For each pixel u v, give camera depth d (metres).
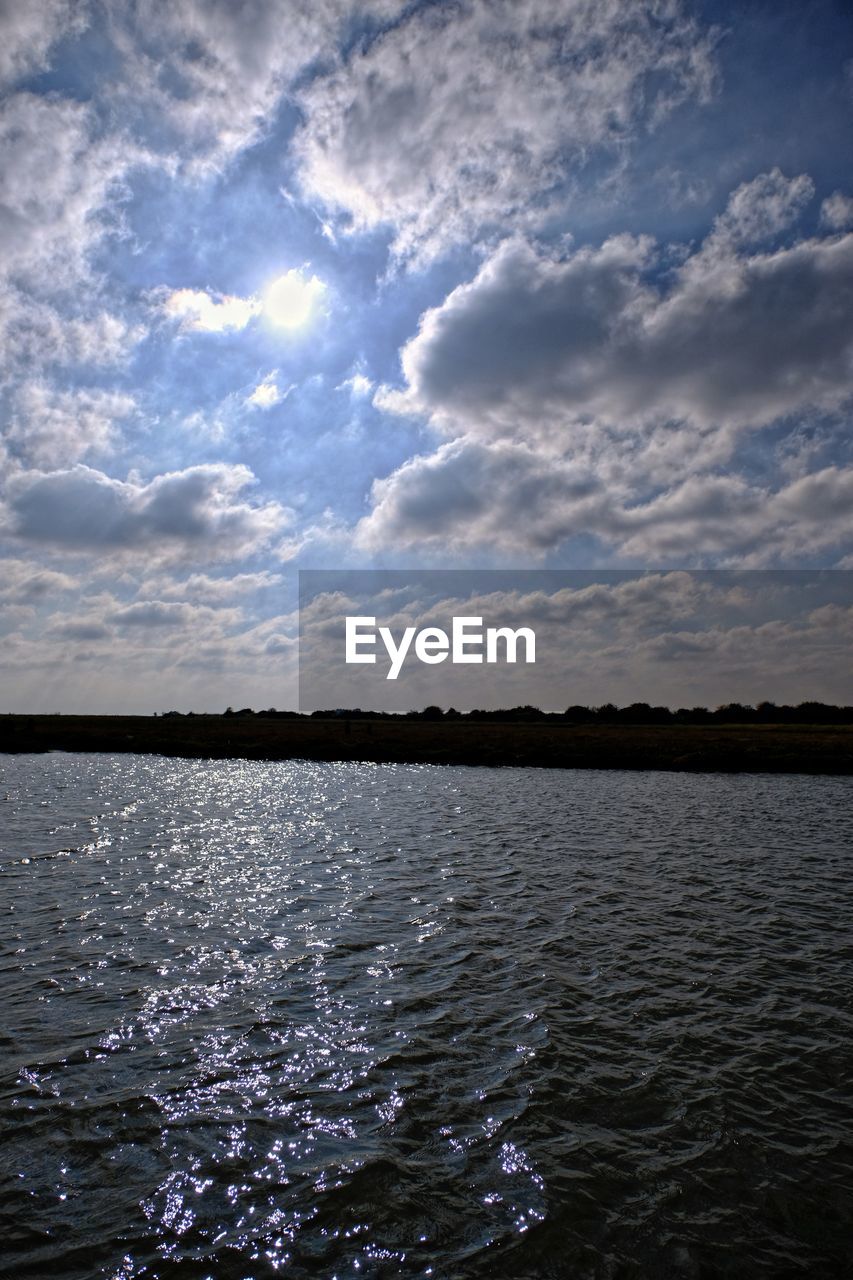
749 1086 11.93
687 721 148.38
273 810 41.22
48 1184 9.50
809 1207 9.22
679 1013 14.61
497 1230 8.78
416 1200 9.28
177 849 29.73
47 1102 11.33
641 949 18.27
